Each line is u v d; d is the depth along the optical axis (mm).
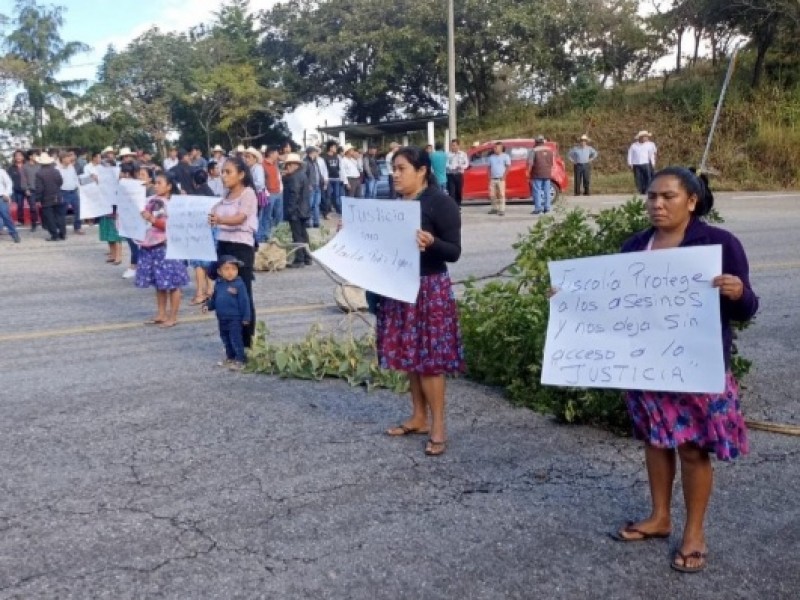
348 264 5117
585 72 36250
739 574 3740
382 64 38969
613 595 3576
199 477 4863
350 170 22625
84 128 46781
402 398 6344
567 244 6445
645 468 4922
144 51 46469
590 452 5184
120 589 3660
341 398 6359
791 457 5094
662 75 36531
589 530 4152
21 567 3861
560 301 3939
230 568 3826
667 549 3951
